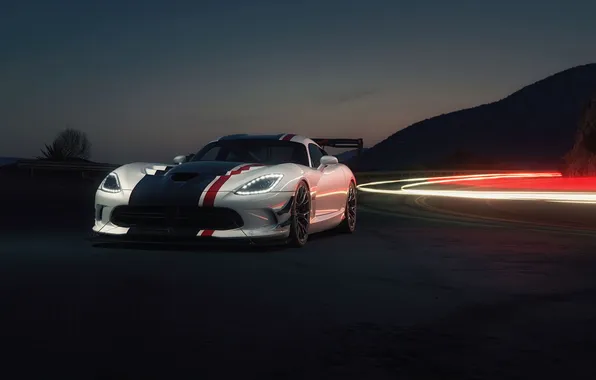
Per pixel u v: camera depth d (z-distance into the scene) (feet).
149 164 25.13
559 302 14.43
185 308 13.43
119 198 22.53
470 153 324.19
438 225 34.65
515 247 24.63
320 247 24.31
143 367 9.41
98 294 14.76
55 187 63.82
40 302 13.84
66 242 24.54
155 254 21.56
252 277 17.34
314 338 11.12
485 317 12.85
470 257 21.71
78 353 10.09
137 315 12.73
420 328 11.89
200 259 20.56
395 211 47.09
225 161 25.05
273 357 9.97
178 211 22.11
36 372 9.16
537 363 9.80
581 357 10.12
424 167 221.66
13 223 32.65
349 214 29.73
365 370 9.38
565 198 67.56
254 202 22.12
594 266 19.92
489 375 9.21
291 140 27.61
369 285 16.30
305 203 24.54
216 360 9.79
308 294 15.06
